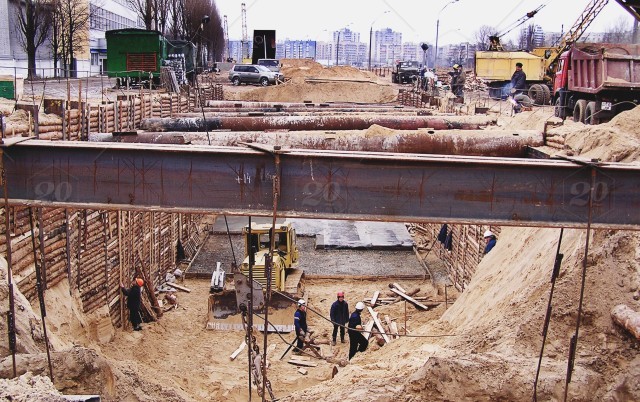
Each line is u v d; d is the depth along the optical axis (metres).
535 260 15.14
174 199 9.50
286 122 26.38
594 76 23.55
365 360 16.69
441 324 17.50
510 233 18.88
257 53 77.38
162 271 24.06
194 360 18.11
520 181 9.30
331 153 9.33
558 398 10.59
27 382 8.54
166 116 31.00
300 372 17.38
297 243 28.92
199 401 15.34
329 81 65.50
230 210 9.44
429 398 10.67
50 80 44.25
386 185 9.36
